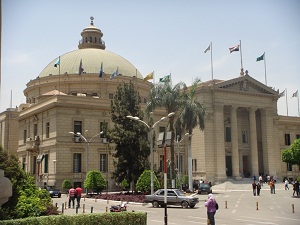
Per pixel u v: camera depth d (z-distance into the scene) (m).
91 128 57.47
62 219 12.34
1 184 7.86
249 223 21.53
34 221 11.57
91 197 44.16
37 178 57.84
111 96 70.94
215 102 68.69
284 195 47.34
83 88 70.12
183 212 28.38
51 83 71.56
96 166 56.94
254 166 71.56
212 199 18.23
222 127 68.81
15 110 80.75
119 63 77.88
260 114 77.00
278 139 77.56
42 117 59.75
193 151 69.31
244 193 52.66
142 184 39.38
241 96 72.06
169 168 46.91
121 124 43.94
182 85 45.91
